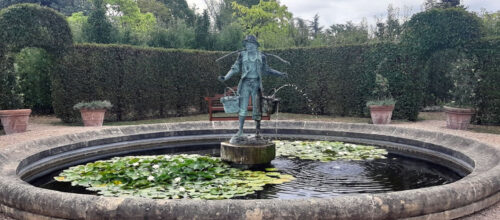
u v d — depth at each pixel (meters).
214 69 15.34
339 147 6.38
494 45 9.91
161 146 7.11
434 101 15.48
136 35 18.23
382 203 2.68
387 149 6.60
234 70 5.18
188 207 2.57
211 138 7.81
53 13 10.51
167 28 20.39
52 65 10.99
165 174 4.16
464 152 5.25
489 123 10.25
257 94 5.21
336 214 2.57
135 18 27.16
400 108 11.55
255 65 5.11
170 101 13.87
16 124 8.53
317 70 13.79
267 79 15.07
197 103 14.87
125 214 2.60
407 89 11.42
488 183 3.24
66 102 11.12
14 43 9.62
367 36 18.70
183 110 14.45
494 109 10.06
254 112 5.21
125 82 12.45
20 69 13.17
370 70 12.26
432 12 10.82
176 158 5.12
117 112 12.38
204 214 2.53
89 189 3.88
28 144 5.32
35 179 4.65
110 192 3.74
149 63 13.12
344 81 13.14
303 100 14.26
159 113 13.71
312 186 4.10
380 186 4.15
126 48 12.44
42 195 2.86
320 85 13.77
